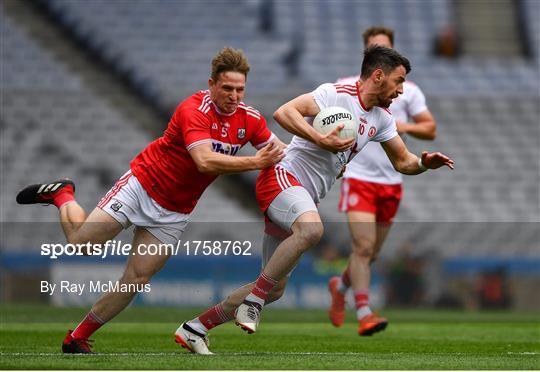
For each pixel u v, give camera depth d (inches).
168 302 2097.7
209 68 3272.6
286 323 1631.4
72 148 2945.4
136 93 3184.1
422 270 2338.8
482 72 3444.9
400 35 3548.2
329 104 862.5
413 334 1338.6
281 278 829.2
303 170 878.4
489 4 3693.4
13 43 3238.2
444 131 3201.3
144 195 850.1
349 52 3432.6
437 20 3612.2
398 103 1284.4
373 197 1242.0
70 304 2065.7
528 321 1771.7
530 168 3134.8
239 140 842.2
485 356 871.7
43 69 3179.1
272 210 851.4
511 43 3602.4
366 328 1218.0
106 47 3292.3
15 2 3390.7
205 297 2126.0
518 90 3385.8
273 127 3051.2
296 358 807.1
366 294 1230.9
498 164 3129.9
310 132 824.9
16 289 2123.5
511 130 3238.2
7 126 2962.6
